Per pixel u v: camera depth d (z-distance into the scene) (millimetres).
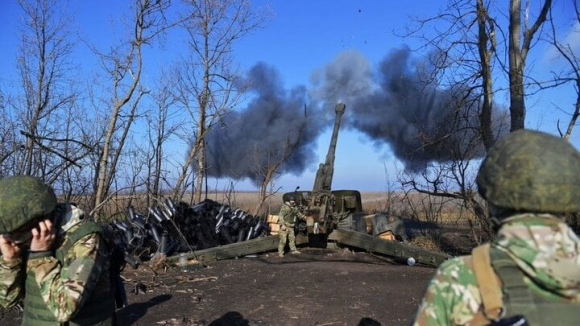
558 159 1683
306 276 8922
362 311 6574
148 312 6473
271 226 13164
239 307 6773
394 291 7719
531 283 1614
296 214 11484
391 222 12789
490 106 10281
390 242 10695
